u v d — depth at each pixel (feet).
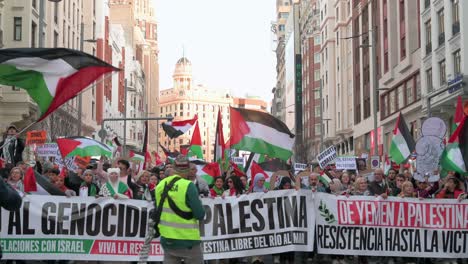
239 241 35.17
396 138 54.60
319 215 35.99
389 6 149.38
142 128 353.92
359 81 193.57
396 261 37.35
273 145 46.01
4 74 32.45
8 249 32.68
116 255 33.88
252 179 48.29
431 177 43.93
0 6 124.06
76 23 191.52
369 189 40.96
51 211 33.27
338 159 66.44
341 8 223.71
